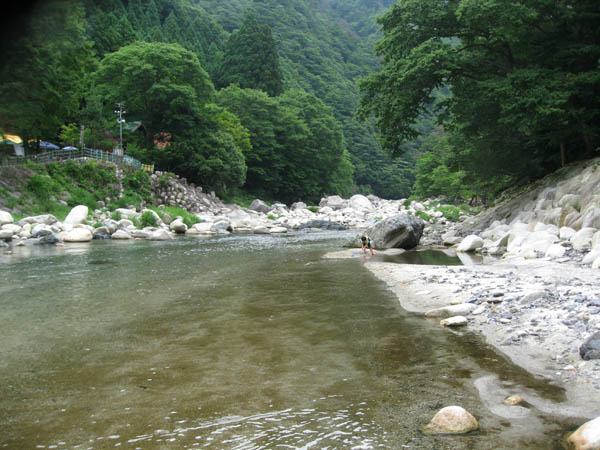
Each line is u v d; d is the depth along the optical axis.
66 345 6.91
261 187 77.06
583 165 21.80
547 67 24.16
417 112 26.58
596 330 6.63
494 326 7.52
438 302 9.55
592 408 4.51
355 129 123.25
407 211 62.75
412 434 4.08
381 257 18.03
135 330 7.71
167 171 56.69
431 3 24.52
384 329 7.65
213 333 7.50
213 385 5.30
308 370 5.77
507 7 21.25
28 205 32.22
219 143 58.62
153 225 34.31
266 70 92.44
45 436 4.12
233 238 28.08
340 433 4.12
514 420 4.32
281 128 76.75
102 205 39.12
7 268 14.98
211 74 98.69
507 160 28.94
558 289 9.41
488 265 14.38
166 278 13.07
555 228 18.64
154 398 4.95
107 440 4.04
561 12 22.69
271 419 4.42
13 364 6.09
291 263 16.36
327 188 89.00
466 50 26.59
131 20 93.50
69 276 13.40
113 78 54.97
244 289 11.38
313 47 165.38
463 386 5.16
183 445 3.95
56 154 41.12
